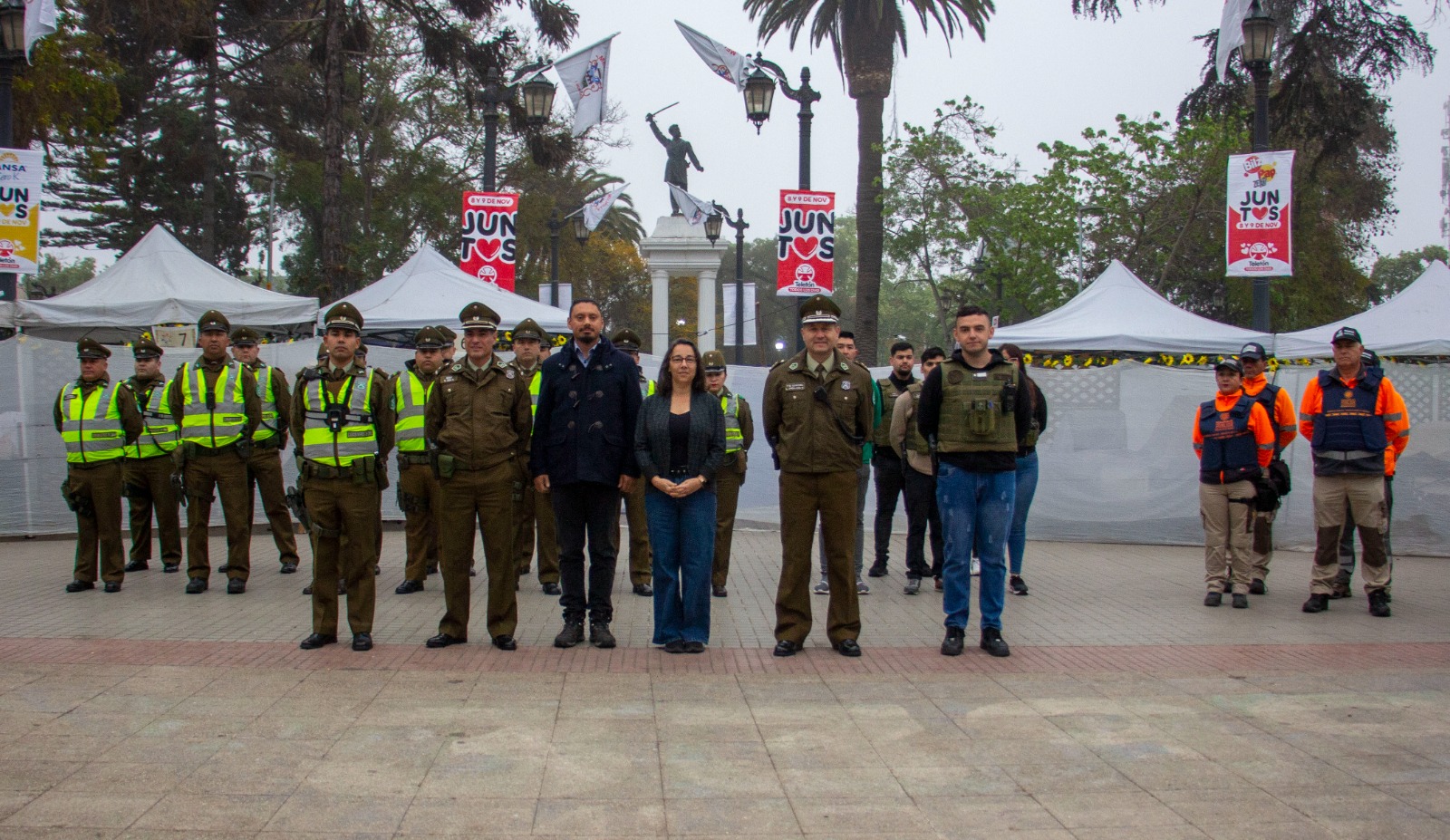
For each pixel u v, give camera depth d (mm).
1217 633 7641
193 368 9047
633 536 9227
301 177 36188
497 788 4438
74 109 22172
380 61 35375
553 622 8008
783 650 6832
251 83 35219
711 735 5156
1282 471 8586
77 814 4109
